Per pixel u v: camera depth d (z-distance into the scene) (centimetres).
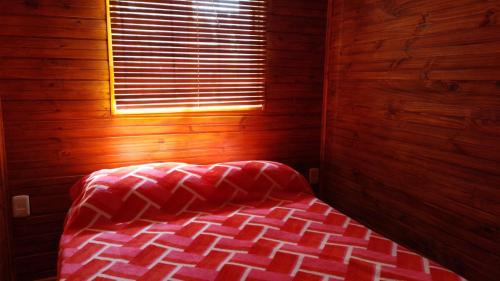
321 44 266
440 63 179
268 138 262
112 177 193
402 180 207
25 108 201
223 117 246
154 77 224
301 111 269
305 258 145
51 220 214
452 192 177
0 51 193
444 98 178
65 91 207
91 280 130
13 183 204
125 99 220
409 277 131
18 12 193
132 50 217
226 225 177
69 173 215
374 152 228
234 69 243
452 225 178
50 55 202
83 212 175
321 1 261
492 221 158
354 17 239
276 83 258
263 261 143
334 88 263
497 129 154
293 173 226
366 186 237
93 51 209
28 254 212
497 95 153
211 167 215
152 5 217
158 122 229
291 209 197
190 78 232
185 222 180
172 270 137
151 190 190
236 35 240
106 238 162
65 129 210
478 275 166
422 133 192
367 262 142
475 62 161
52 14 199
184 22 225
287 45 256
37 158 207
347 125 252
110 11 209
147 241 160
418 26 191
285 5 251
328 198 278
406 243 207
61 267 139
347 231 171
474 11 161
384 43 215
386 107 216
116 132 221
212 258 146
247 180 212
